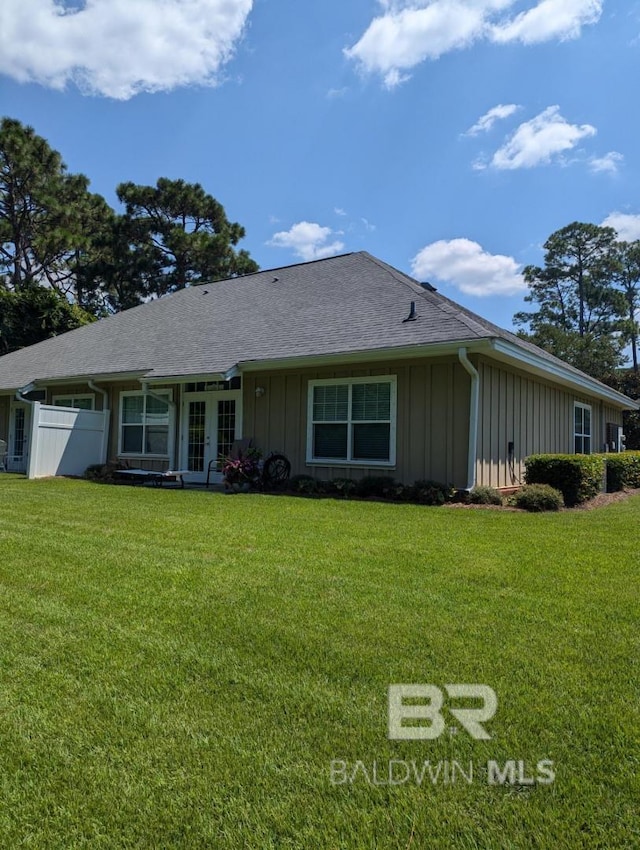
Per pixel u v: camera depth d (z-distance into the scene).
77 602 3.67
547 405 13.44
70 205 30.50
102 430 14.24
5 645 3.01
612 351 37.69
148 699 2.46
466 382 9.55
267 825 1.74
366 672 2.70
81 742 2.15
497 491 9.44
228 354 11.89
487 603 3.70
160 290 35.25
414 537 5.93
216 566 4.57
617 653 2.93
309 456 11.10
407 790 1.89
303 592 3.89
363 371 10.59
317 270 15.28
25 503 8.16
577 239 47.88
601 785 1.91
